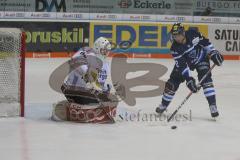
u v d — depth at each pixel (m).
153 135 10.41
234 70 22.73
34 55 25.38
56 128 10.82
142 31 26.25
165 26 26.50
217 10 28.17
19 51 11.96
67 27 25.73
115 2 27.12
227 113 12.98
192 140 10.09
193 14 27.94
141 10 27.41
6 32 11.90
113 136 10.24
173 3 27.73
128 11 27.33
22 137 10.02
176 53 11.80
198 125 11.45
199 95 15.73
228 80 19.67
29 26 25.33
